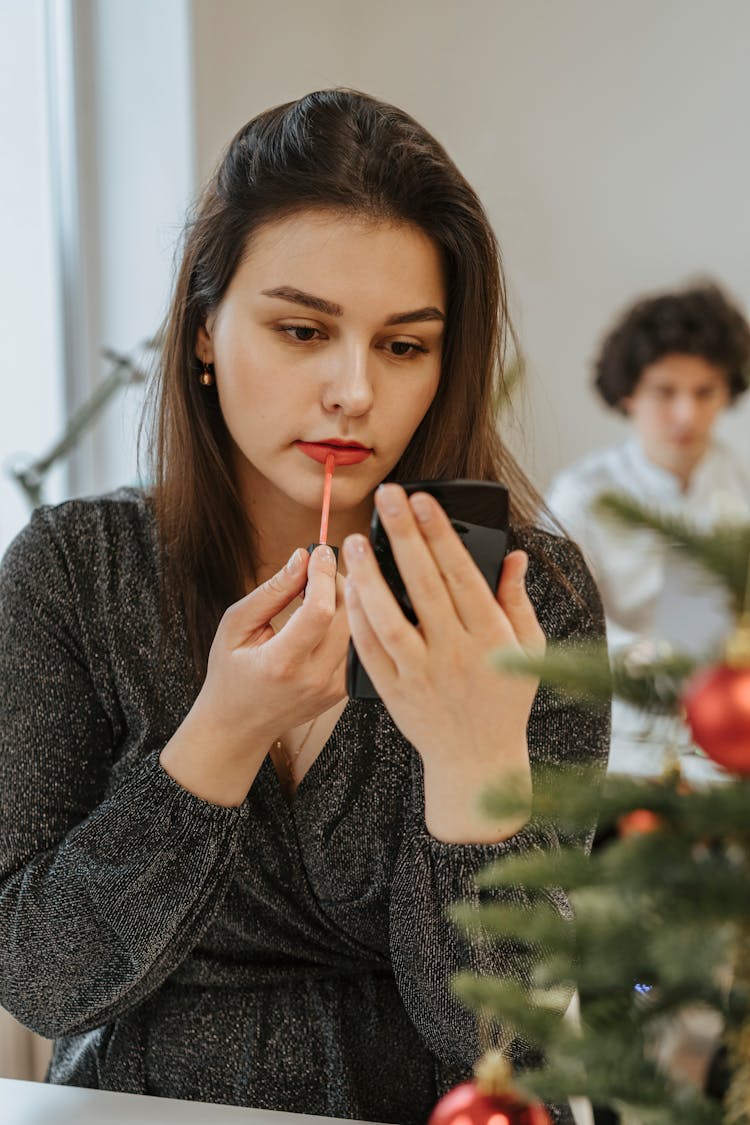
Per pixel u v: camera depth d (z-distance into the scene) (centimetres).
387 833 97
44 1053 173
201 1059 98
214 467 102
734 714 43
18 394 215
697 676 46
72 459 228
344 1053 98
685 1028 58
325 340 89
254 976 100
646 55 352
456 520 69
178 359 99
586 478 289
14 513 212
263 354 88
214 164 98
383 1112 98
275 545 104
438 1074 98
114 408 230
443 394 98
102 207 232
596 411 361
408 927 85
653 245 358
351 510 103
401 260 87
